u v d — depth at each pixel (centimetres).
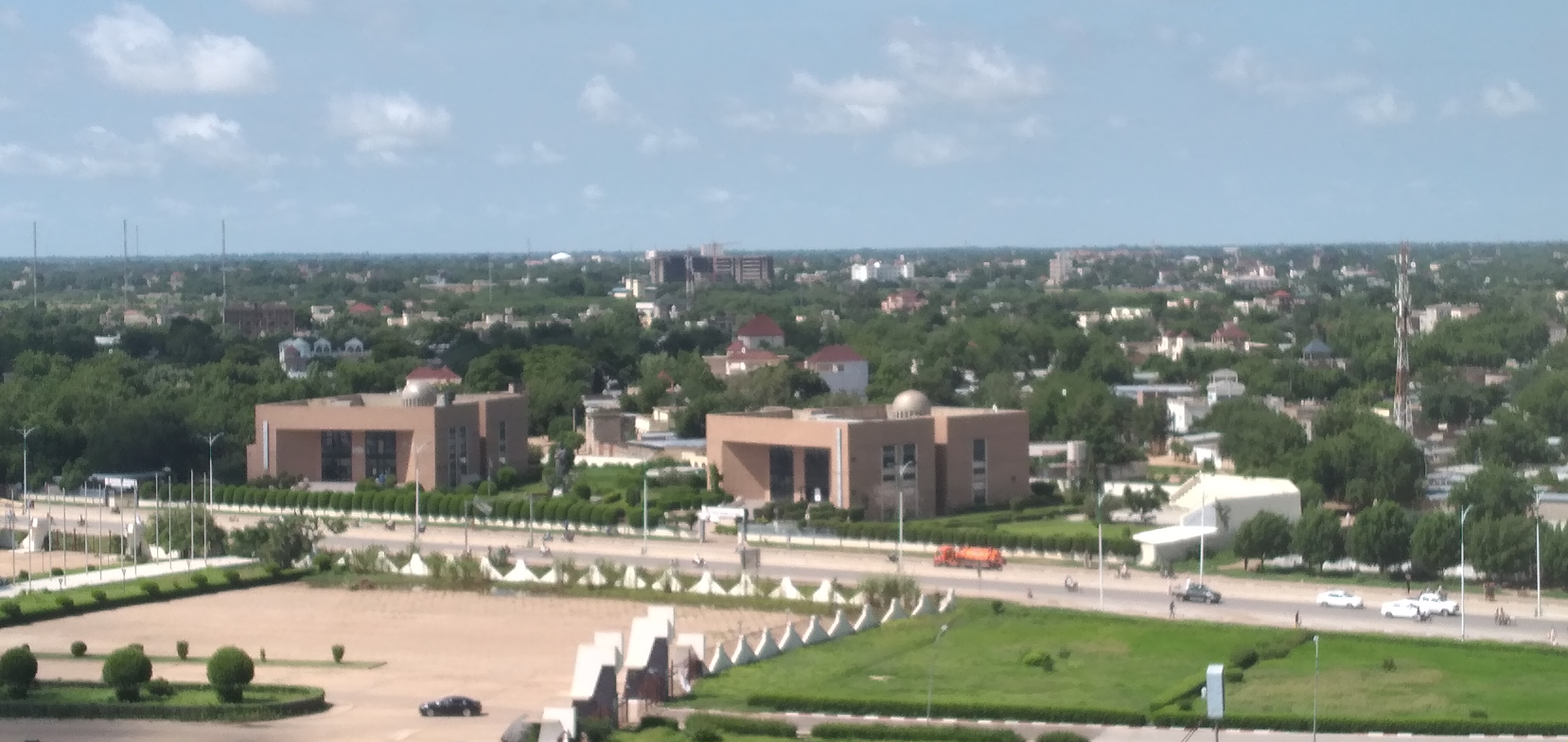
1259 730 12800
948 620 17112
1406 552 18875
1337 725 12712
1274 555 19638
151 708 13300
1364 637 15838
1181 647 15775
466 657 15825
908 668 15012
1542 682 14188
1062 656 15412
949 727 12725
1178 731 12788
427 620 17750
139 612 18262
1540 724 12519
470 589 19550
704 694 14000
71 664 15462
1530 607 17412
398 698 14062
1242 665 14825
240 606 18662
